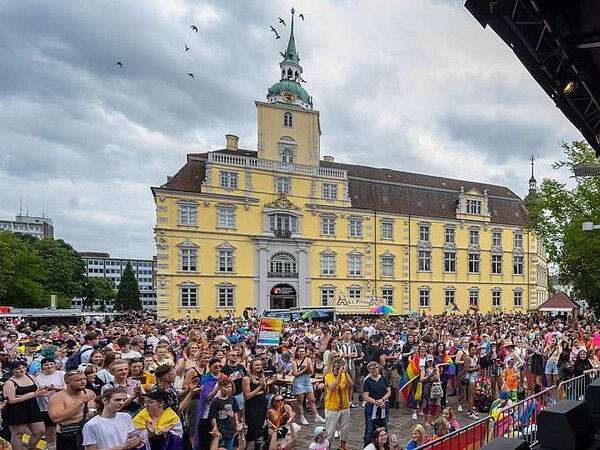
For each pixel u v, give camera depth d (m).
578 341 14.35
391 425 11.50
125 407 6.81
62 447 6.15
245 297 42.53
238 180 43.19
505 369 12.55
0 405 7.42
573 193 28.08
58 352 11.09
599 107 5.62
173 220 40.47
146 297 180.62
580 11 4.14
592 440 4.92
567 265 33.59
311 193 46.03
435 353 12.94
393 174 56.38
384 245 49.06
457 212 53.41
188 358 9.38
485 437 6.41
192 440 8.23
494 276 54.72
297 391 11.49
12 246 61.34
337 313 34.69
